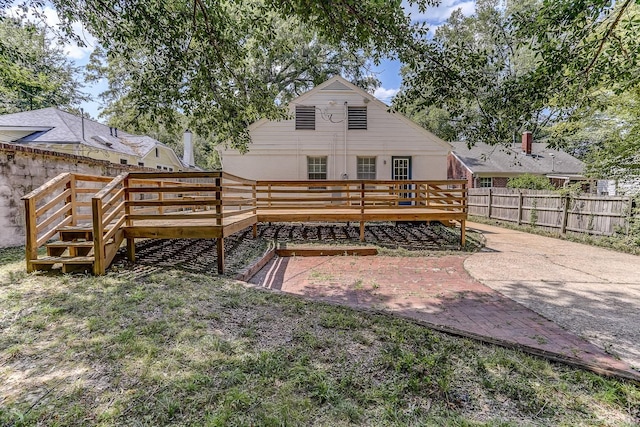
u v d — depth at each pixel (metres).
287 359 2.26
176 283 3.70
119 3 4.23
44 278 3.63
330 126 10.80
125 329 2.51
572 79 4.00
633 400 2.01
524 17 3.85
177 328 2.58
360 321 3.00
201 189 4.57
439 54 4.28
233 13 5.29
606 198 7.95
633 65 3.74
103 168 7.60
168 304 3.04
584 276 5.09
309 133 10.76
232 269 4.85
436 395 1.96
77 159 6.60
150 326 2.57
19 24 5.29
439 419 1.76
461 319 3.36
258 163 10.69
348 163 10.88
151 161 18.03
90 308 2.86
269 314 3.06
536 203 10.30
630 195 7.55
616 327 3.17
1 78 8.28
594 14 3.40
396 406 1.85
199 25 4.56
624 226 7.48
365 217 7.79
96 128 15.29
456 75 4.34
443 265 5.88
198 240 6.71
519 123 4.48
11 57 7.34
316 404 1.83
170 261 4.80
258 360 2.21
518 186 14.55
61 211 4.40
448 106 4.80
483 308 3.69
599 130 9.70
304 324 2.88
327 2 3.47
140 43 4.84
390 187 10.95
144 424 1.59
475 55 4.28
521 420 1.80
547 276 5.10
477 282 4.78
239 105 5.98
